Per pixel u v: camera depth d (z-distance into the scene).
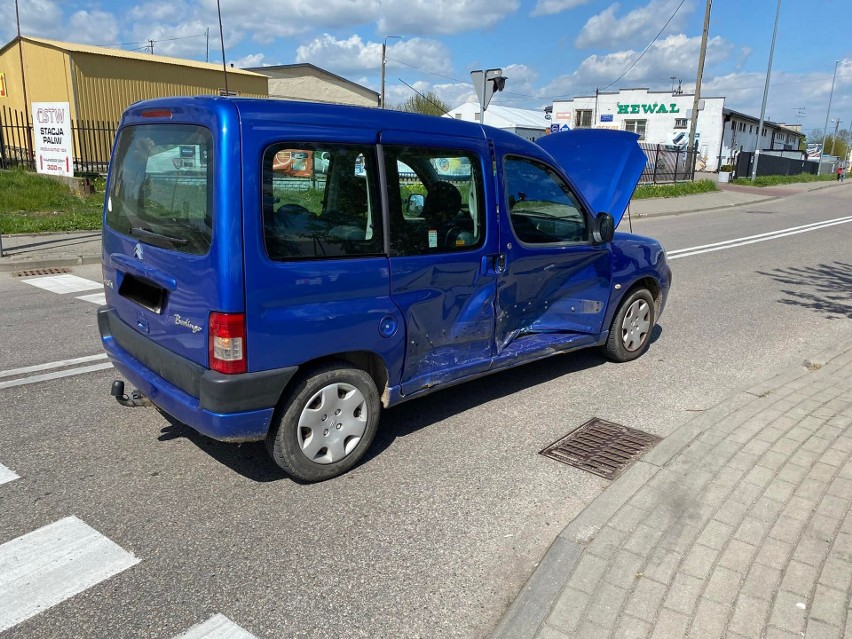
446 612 2.71
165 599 2.75
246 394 3.24
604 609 2.60
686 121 50.69
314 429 3.62
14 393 4.93
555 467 3.96
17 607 2.68
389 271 3.71
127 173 3.92
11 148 21.42
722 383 5.46
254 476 3.79
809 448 3.89
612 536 3.07
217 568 2.96
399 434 4.40
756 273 10.65
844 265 11.65
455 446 4.23
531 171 4.65
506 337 4.68
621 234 5.95
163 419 4.53
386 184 3.69
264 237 3.20
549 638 2.46
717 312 7.97
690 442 4.04
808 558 2.86
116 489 3.61
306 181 3.35
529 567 3.02
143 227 3.69
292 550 3.10
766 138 67.50
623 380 5.50
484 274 4.30
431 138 3.92
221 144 3.09
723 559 2.87
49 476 3.73
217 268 3.12
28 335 6.41
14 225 12.47
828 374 5.28
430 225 3.94
